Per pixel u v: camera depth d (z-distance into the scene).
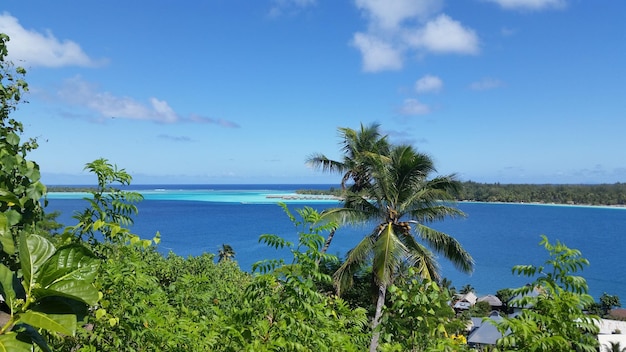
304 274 4.30
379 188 19.70
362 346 5.64
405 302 4.69
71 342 3.84
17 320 1.35
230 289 7.18
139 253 5.27
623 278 68.19
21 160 2.91
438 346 4.32
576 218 182.75
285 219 123.75
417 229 19.50
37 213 2.97
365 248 18.95
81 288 1.38
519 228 134.88
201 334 5.02
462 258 19.73
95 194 4.18
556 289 3.83
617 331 42.56
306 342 4.41
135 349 4.56
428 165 18.88
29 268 1.38
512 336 3.68
